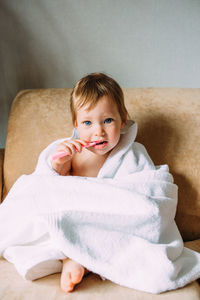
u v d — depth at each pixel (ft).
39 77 4.56
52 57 4.43
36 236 2.75
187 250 2.79
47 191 2.86
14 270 2.60
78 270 2.41
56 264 2.57
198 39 4.13
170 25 4.09
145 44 4.22
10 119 3.80
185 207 3.34
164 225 2.79
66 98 3.76
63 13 4.17
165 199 2.84
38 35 4.32
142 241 2.56
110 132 3.12
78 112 3.14
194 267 2.58
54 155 3.06
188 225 3.39
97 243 2.56
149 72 4.38
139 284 2.37
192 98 3.53
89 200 2.74
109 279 2.43
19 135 3.69
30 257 2.51
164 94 3.61
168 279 2.37
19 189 3.06
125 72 4.42
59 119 3.67
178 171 3.36
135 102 3.61
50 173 3.09
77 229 2.61
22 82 4.61
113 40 4.25
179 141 3.41
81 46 4.33
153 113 3.53
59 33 4.28
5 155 3.72
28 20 4.25
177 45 4.19
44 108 3.73
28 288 2.35
